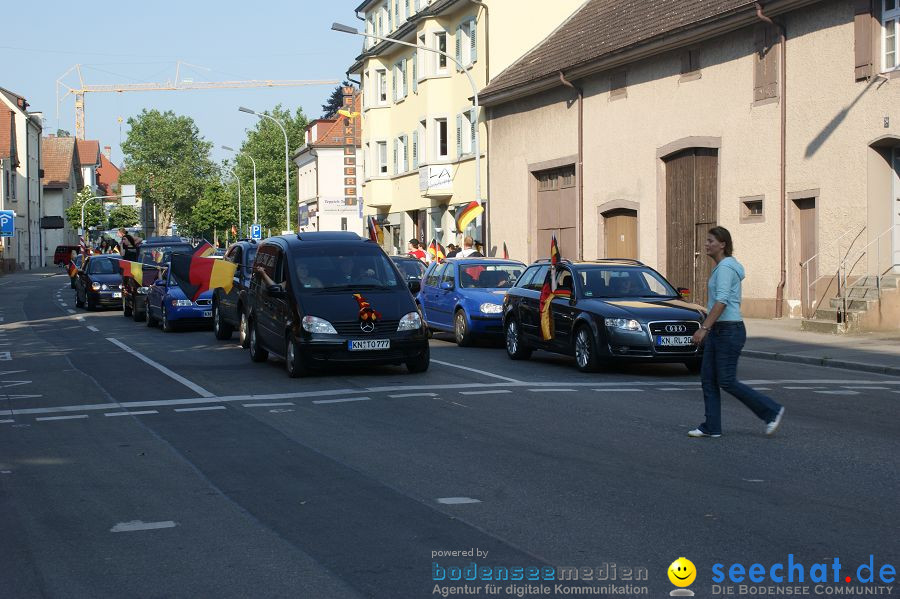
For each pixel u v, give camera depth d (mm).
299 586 5504
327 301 14938
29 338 23703
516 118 36531
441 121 43438
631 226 30062
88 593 5480
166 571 5832
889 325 20422
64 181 110688
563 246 33844
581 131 32000
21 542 6520
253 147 119875
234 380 14859
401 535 6477
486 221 39188
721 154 25578
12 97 89375
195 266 18438
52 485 8195
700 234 26656
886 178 21266
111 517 7117
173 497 7684
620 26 31141
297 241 16234
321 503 7387
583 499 7348
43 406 12648
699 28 25469
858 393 12938
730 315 9648
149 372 16109
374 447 9547
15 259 84062
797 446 9336
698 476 8086
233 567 5875
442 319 21891
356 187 62562
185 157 133000
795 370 15703
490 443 9656
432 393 13164
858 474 8102
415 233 48250
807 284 22672
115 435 10523
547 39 38594
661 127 27938
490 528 6609
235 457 9195
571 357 17156
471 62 40344
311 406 12227
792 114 23156
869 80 20969
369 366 16297
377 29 52656
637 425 10602
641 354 14758
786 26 23266
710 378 9797
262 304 16594
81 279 35500
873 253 21141
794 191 23141
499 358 18062
